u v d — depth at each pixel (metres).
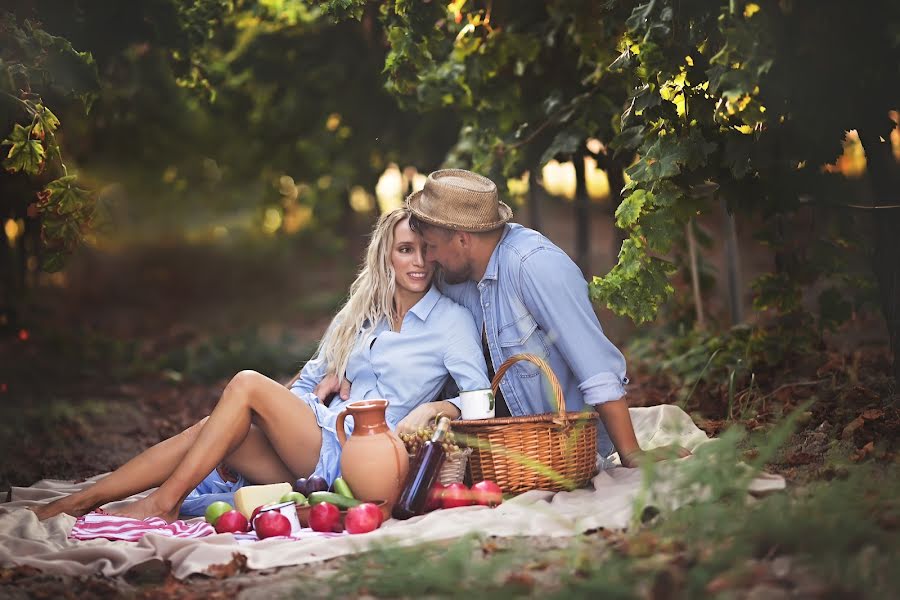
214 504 6.53
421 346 7.13
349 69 13.16
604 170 10.12
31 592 5.14
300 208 23.91
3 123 7.53
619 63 7.39
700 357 9.67
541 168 10.03
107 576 5.44
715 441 5.78
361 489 6.43
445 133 13.75
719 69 6.94
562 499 6.39
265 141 15.73
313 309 22.52
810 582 4.54
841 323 9.09
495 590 4.69
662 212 7.48
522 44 9.70
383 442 6.43
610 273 7.45
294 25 12.58
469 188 7.05
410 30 8.87
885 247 7.91
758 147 7.24
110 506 6.71
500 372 6.85
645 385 10.52
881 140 7.74
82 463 9.62
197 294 27.05
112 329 20.39
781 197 7.59
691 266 10.96
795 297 8.98
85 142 15.51
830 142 7.49
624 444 6.82
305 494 6.55
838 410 7.70
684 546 5.07
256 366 15.01
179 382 14.23
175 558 5.60
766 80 6.89
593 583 4.56
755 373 9.25
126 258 32.00
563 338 6.89
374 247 7.33
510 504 6.18
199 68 10.24
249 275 29.28
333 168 16.27
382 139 14.04
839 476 6.08
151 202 28.14
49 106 8.63
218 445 6.61
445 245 7.07
